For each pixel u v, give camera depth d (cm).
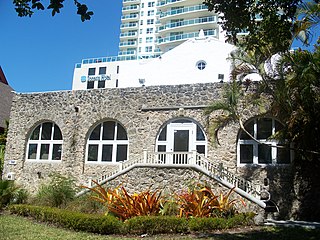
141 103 2109
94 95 2227
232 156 1872
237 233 1220
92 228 1184
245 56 1554
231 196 1584
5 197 1650
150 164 1775
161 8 7194
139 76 2722
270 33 948
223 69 2492
